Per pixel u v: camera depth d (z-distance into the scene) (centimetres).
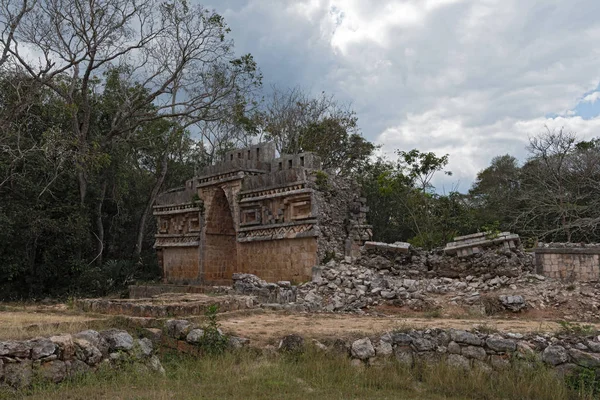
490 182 4412
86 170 2648
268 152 2430
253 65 3073
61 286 2734
